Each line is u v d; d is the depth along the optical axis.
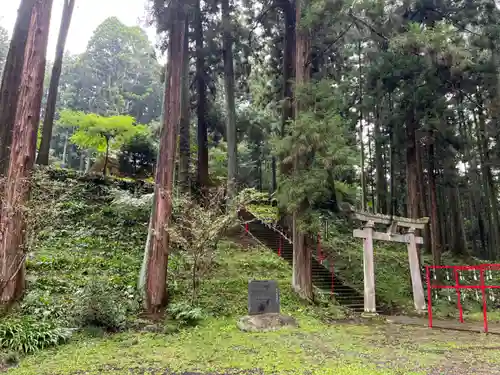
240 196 10.05
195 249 8.69
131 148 21.36
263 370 4.82
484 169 18.86
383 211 19.12
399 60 12.85
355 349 6.13
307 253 10.89
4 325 5.78
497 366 5.14
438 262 13.56
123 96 33.56
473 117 19.66
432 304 12.12
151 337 6.62
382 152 20.39
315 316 9.36
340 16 11.20
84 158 28.55
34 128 7.53
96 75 35.00
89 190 14.24
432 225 13.89
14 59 9.27
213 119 18.56
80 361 5.12
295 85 11.49
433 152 14.24
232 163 16.56
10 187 7.09
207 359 5.35
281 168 13.36
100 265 9.95
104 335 6.52
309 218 10.52
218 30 16.56
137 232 12.80
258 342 6.45
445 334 7.81
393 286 13.63
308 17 10.99
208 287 9.95
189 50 16.58
